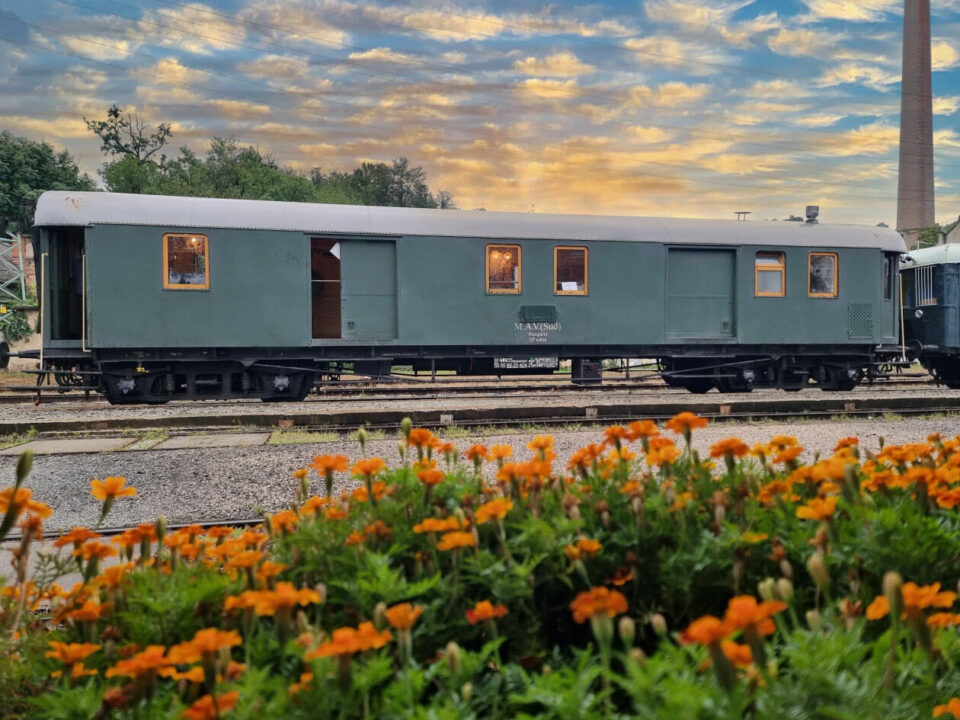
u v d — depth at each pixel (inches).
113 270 437.7
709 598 71.9
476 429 373.4
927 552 66.3
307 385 502.6
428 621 62.3
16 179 2166.6
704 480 83.7
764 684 45.3
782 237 552.7
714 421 401.7
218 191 2706.7
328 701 48.2
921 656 51.2
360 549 71.1
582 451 89.4
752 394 575.5
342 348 484.7
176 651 44.1
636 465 100.5
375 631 50.3
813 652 47.7
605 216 531.5
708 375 572.4
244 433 366.3
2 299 1161.4
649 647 71.5
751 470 85.4
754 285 548.4
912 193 4532.5
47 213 432.8
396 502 81.0
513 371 526.3
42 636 70.9
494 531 75.2
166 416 380.5
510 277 505.4
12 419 386.9
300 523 79.0
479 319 498.9
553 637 74.0
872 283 571.5
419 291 490.3
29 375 781.9
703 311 544.7
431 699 52.3
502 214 513.7
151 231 444.5
